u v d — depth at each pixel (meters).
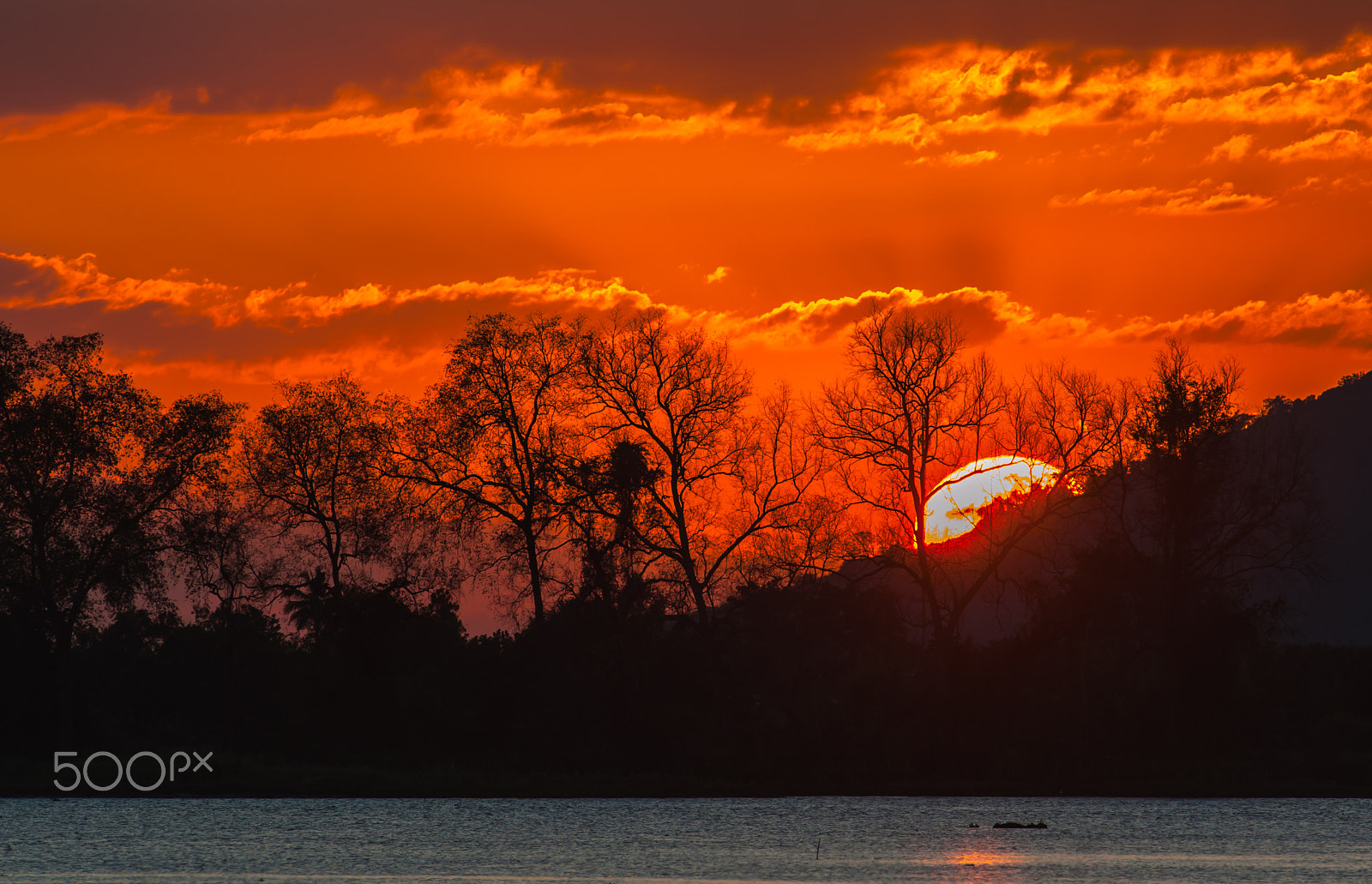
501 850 168.75
